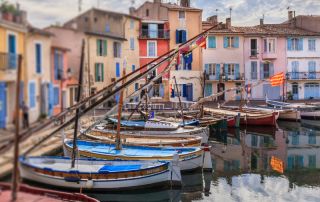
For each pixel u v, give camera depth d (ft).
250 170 47.21
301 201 35.24
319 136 77.36
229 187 39.73
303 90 143.13
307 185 40.50
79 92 20.02
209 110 96.37
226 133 80.07
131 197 35.78
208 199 35.86
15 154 15.69
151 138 55.11
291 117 102.89
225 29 139.85
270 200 35.58
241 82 136.36
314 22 146.72
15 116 15.19
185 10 123.34
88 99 21.04
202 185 40.32
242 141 70.95
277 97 140.46
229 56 134.62
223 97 135.54
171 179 38.04
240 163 51.31
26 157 16.99
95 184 34.47
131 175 35.65
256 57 137.28
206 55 132.98
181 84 125.49
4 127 15.07
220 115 93.04
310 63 142.92
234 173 45.62
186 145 51.57
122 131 55.72
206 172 45.78
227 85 135.85
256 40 137.39
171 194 37.45
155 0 124.47
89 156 43.11
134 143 48.24
